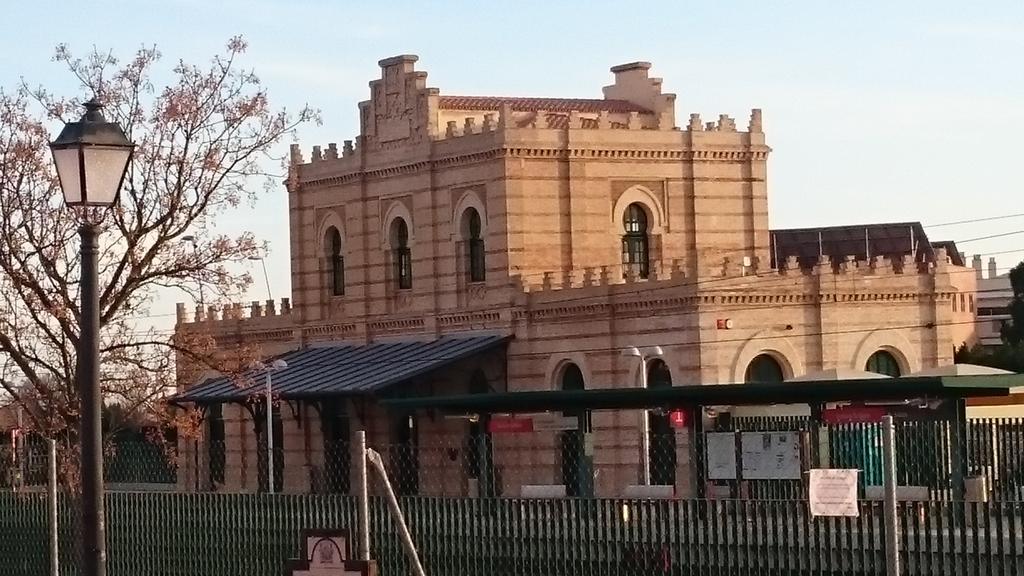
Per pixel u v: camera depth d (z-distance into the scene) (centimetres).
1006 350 9400
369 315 7625
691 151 7256
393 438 7212
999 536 2486
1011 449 3381
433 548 2772
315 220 7925
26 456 4194
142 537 3064
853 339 6397
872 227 12125
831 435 3900
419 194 7344
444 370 6950
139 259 3375
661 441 6162
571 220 7025
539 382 6806
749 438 4112
